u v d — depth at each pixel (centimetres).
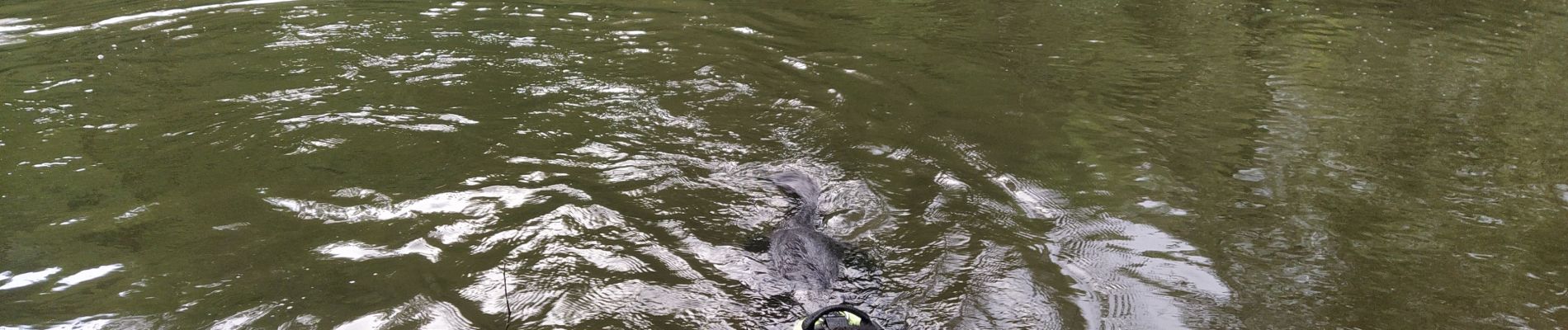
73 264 475
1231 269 482
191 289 452
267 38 1002
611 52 956
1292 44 1055
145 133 688
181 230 518
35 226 521
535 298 448
